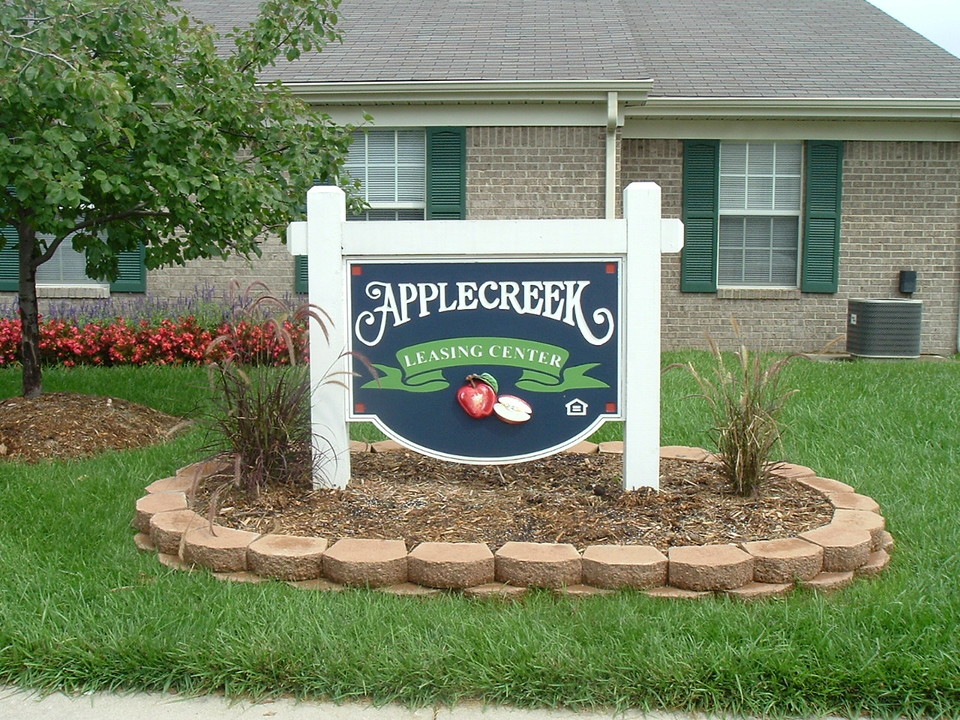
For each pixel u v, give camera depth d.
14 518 4.78
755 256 12.25
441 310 4.81
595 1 13.95
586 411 4.80
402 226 4.76
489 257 4.76
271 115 7.14
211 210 6.42
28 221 6.43
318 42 7.37
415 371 4.84
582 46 11.89
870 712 3.17
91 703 3.27
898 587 3.88
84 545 4.44
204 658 3.35
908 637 3.38
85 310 11.10
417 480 5.14
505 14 13.37
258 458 4.71
